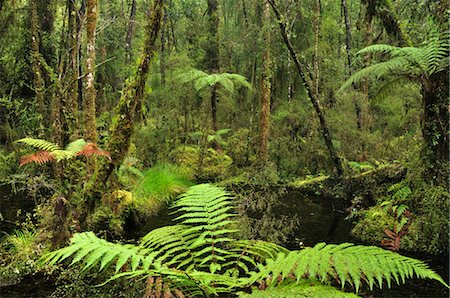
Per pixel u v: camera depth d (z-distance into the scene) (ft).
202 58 45.80
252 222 22.57
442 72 20.89
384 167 27.53
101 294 12.91
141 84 16.60
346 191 29.43
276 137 40.78
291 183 33.37
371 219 22.26
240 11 43.80
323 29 42.57
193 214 9.58
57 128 19.70
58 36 35.91
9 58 32.09
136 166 35.78
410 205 22.09
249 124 47.19
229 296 8.55
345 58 44.52
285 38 30.09
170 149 41.50
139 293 12.34
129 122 16.58
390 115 39.78
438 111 21.24
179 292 7.22
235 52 47.26
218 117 49.21
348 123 37.78
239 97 48.98
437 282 15.62
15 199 25.82
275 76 45.44
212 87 44.57
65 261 15.40
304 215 25.72
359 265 6.35
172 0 47.93
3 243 17.66
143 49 16.56
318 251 6.95
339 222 24.40
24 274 15.25
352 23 51.70
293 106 41.45
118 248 7.59
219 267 8.32
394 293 14.51
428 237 19.93
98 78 41.65
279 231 21.44
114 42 41.37
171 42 57.06
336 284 11.28
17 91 35.94
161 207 24.91
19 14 32.71
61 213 15.88
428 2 23.82
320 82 40.88
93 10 21.68
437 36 20.63
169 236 9.42
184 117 47.32
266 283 7.20
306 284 6.69
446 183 21.15
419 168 22.18
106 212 20.80
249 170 37.11
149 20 16.46
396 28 27.12
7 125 33.83
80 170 17.03
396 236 20.53
